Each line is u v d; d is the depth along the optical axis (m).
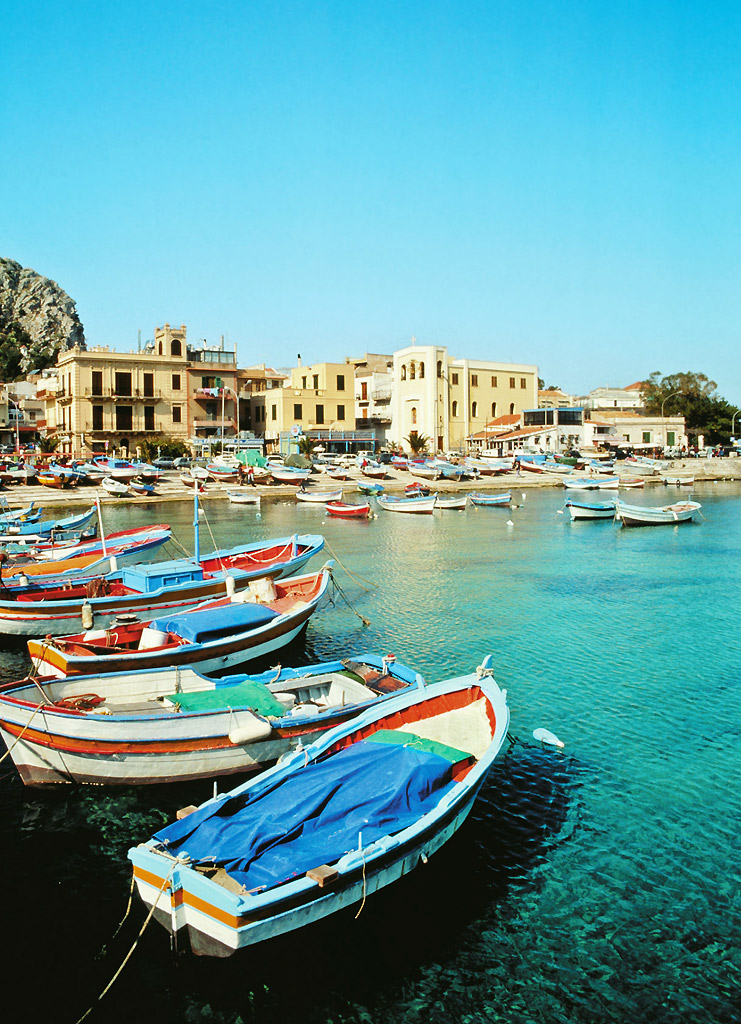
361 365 120.31
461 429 105.94
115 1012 8.57
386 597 27.88
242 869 8.94
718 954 9.40
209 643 16.80
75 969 9.22
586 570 33.75
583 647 21.44
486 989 8.87
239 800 10.20
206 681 14.98
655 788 13.38
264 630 18.06
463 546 41.03
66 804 12.86
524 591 29.06
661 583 30.75
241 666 18.30
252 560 27.25
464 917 10.02
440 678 18.72
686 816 12.47
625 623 24.16
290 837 9.54
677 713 16.61
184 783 13.16
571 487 77.38
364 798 10.17
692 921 9.98
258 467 77.19
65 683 13.89
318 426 97.25
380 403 109.75
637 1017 8.45
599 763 14.30
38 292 191.25
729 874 10.94
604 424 108.75
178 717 12.70
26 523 40.47
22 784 13.70
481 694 13.95
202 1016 8.55
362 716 12.48
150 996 8.80
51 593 22.62
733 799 13.00
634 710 16.78
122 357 83.44
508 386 111.94
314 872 8.65
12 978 9.07
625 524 50.66
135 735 12.48
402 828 9.85
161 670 14.74
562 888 10.62
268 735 12.95
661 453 106.38
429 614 25.25
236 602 21.17
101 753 12.52
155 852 8.98
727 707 16.95
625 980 8.99
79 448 81.06
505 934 9.73
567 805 12.83
